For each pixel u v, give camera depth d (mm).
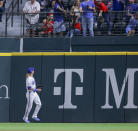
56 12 55188
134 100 50719
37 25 56312
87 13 54000
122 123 50062
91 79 51188
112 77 51000
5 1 61344
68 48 53562
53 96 51594
